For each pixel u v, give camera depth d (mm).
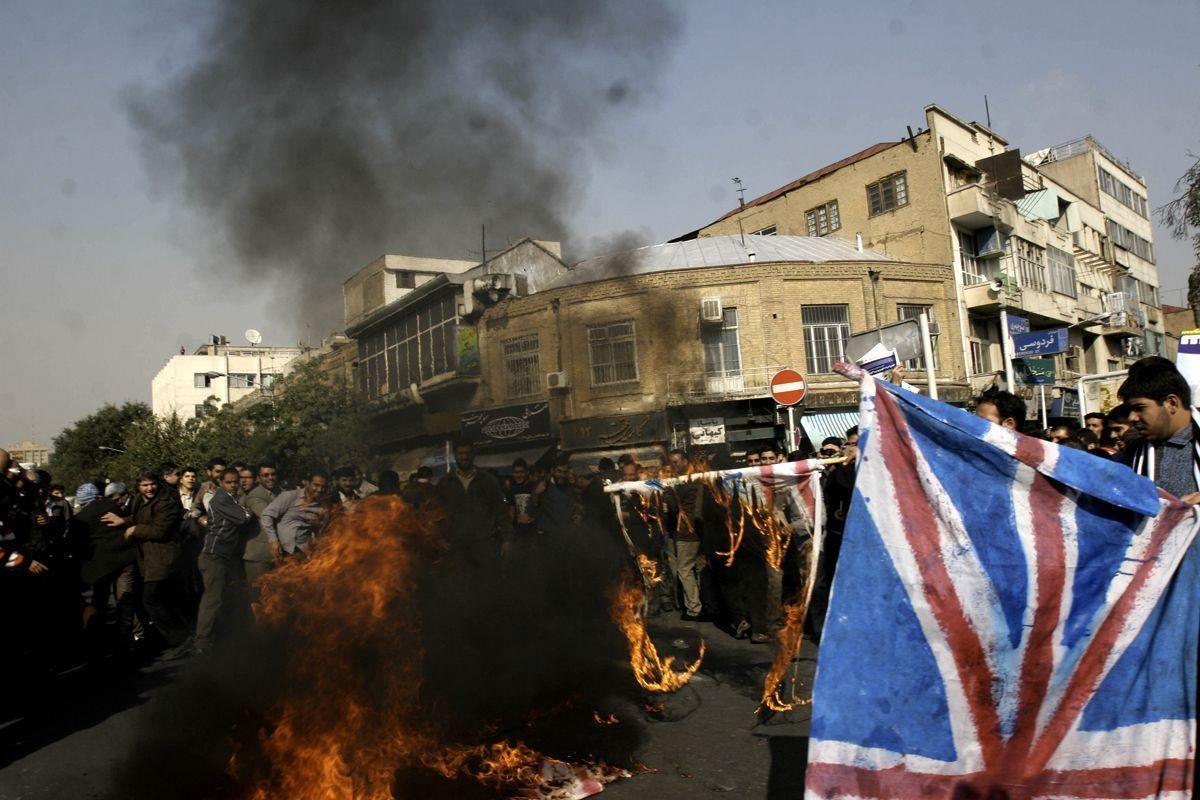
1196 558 2848
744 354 24609
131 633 8750
